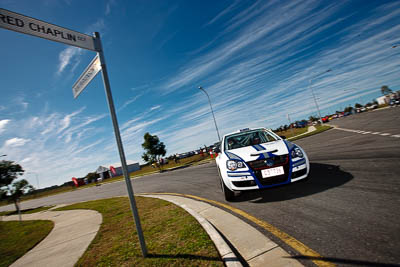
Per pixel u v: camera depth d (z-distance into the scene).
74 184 46.72
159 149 24.05
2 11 1.72
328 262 1.59
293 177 3.14
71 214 7.05
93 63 2.44
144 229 3.36
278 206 3.05
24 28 1.81
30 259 3.33
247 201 3.68
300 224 2.34
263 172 3.15
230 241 2.30
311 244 1.90
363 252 1.62
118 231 3.68
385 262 1.45
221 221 2.96
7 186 13.68
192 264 1.91
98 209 6.76
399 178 3.08
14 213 14.77
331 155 6.20
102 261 2.52
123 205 6.40
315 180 3.90
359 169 4.00
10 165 13.92
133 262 2.24
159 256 2.22
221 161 3.75
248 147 3.81
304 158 3.28
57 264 2.81
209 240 2.34
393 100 35.41
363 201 2.55
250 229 2.50
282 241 2.06
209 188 5.88
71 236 4.12
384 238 1.74
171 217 3.67
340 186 3.27
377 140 7.15
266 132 4.56
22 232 5.86
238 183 3.27
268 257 1.83
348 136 10.54
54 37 2.00
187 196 5.43
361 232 1.91
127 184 2.28
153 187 9.52
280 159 3.19
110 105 2.26
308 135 17.97
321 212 2.52
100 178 50.31
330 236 1.96
